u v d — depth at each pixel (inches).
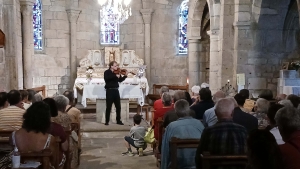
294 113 111.2
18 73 377.1
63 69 555.2
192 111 185.8
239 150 132.0
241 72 383.6
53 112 179.9
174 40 581.6
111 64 382.0
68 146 183.5
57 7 545.3
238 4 376.8
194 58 552.4
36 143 131.8
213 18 422.6
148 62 566.3
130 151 274.5
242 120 171.0
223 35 393.1
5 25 362.0
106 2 411.5
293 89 332.2
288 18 380.2
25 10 462.3
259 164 85.0
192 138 160.6
